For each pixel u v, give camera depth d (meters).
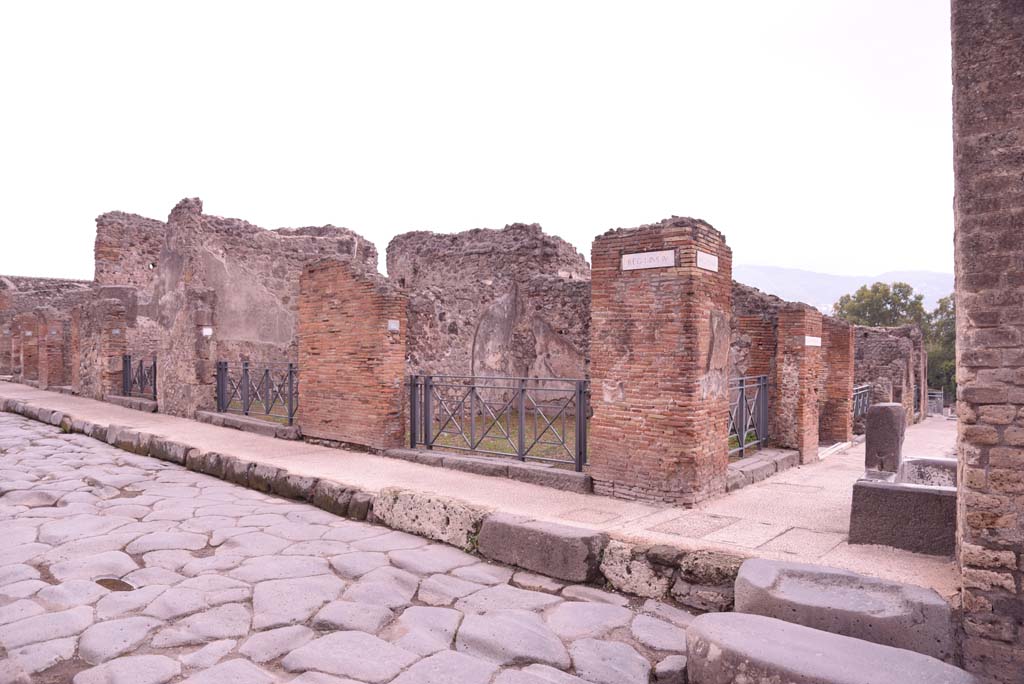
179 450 9.57
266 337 15.25
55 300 30.75
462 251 18.05
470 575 5.31
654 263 7.03
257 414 13.02
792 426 10.37
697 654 3.65
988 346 3.80
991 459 3.79
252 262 15.09
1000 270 3.77
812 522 6.18
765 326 10.81
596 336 7.48
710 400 7.19
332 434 10.61
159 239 24.95
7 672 3.51
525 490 7.55
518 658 3.89
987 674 3.78
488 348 16.14
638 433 7.12
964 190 3.86
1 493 7.54
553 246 16.66
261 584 4.90
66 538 5.89
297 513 7.05
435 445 9.85
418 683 3.54
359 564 5.41
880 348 17.64
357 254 18.27
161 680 3.51
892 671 3.22
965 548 3.85
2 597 4.62
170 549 5.68
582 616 4.55
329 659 3.77
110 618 4.29
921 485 5.20
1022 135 3.71
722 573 4.64
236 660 3.75
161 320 15.07
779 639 3.58
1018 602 3.71
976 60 3.84
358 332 10.13
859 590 4.18
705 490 7.08
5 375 27.88
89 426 11.97
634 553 5.04
